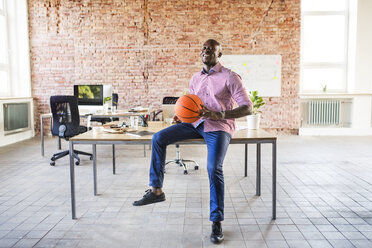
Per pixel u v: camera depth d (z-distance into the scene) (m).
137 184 3.41
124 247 2.02
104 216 2.53
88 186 3.35
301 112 7.37
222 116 2.10
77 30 7.07
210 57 2.29
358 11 7.02
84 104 4.97
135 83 7.17
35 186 3.35
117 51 7.10
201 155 5.02
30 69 7.14
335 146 5.76
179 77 7.13
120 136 2.43
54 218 2.49
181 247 2.01
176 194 3.07
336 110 7.20
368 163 4.37
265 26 7.01
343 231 2.23
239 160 4.60
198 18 7.01
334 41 7.41
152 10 7.02
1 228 2.31
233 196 2.99
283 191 3.14
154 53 7.10
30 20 7.05
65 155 4.51
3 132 6.05
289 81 7.11
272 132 7.21
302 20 7.36
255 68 7.08
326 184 3.37
